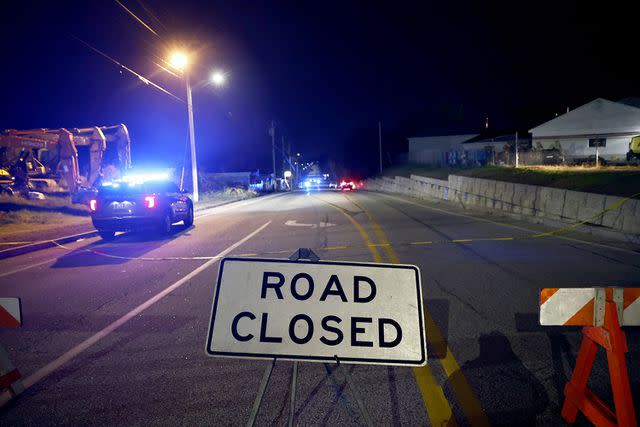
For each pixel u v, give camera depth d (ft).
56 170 85.81
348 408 10.90
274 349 9.78
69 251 36.91
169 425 10.33
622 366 8.87
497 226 42.73
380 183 178.40
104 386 12.32
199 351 14.61
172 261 30.60
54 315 19.06
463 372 12.66
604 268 23.89
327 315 9.95
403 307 10.03
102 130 85.30
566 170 64.34
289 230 44.73
